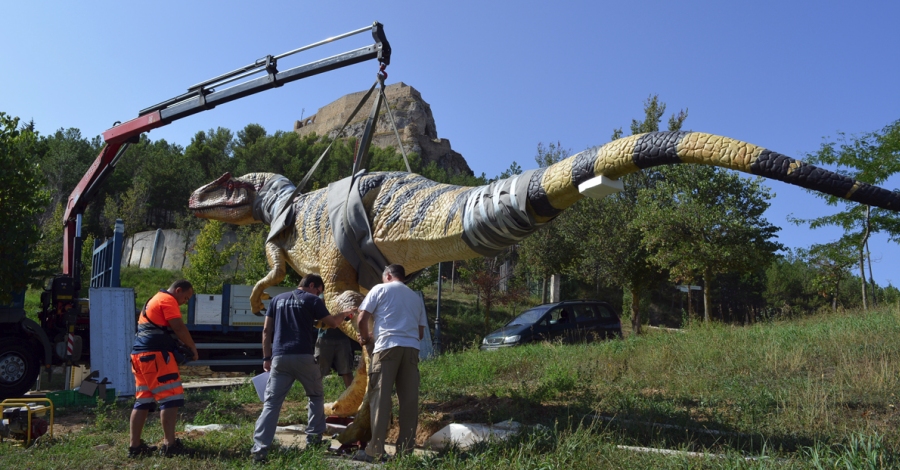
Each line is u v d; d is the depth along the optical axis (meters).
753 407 6.16
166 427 5.33
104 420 7.32
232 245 28.16
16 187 10.97
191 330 14.25
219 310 14.68
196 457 5.16
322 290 5.68
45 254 24.58
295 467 4.70
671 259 18.94
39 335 10.20
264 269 23.55
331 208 6.43
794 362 7.98
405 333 5.02
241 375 16.03
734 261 18.11
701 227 18.16
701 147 4.25
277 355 5.24
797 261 42.00
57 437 6.40
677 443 5.04
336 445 5.80
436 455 4.90
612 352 10.23
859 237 17.62
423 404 7.59
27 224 11.06
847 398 6.25
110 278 11.20
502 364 10.07
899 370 7.08
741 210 18.34
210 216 8.22
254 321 14.85
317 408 5.43
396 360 4.96
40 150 11.94
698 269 18.92
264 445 5.04
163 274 30.45
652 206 19.36
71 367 11.34
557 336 15.70
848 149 17.14
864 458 4.06
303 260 6.89
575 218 23.61
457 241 5.50
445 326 28.14
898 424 5.39
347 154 46.06
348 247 6.22
